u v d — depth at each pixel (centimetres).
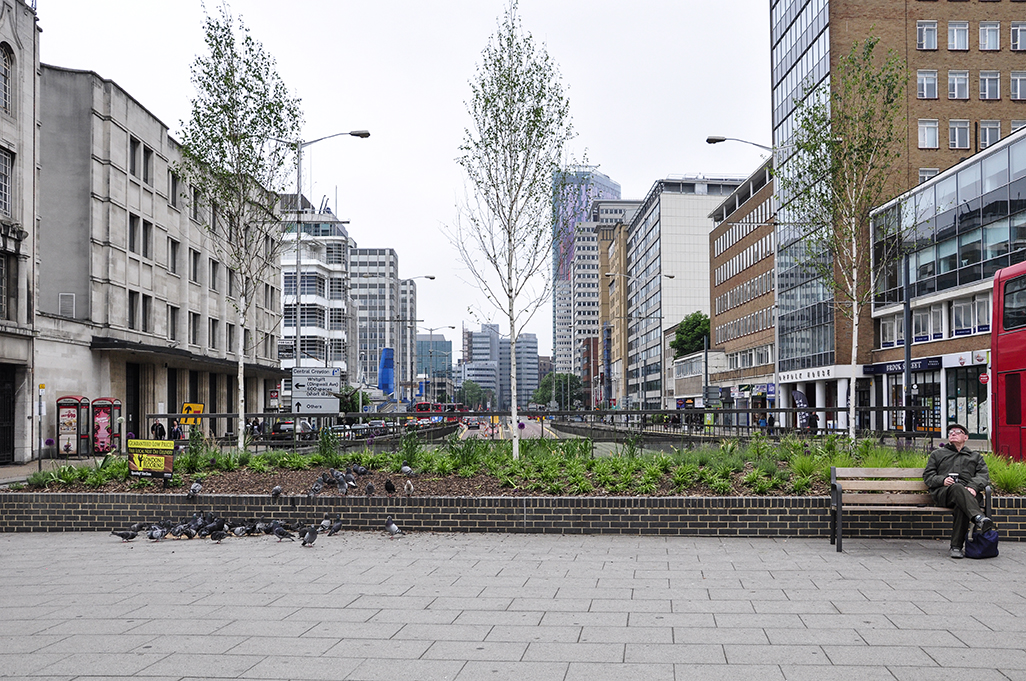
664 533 1150
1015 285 1784
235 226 1866
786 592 785
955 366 4059
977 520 949
